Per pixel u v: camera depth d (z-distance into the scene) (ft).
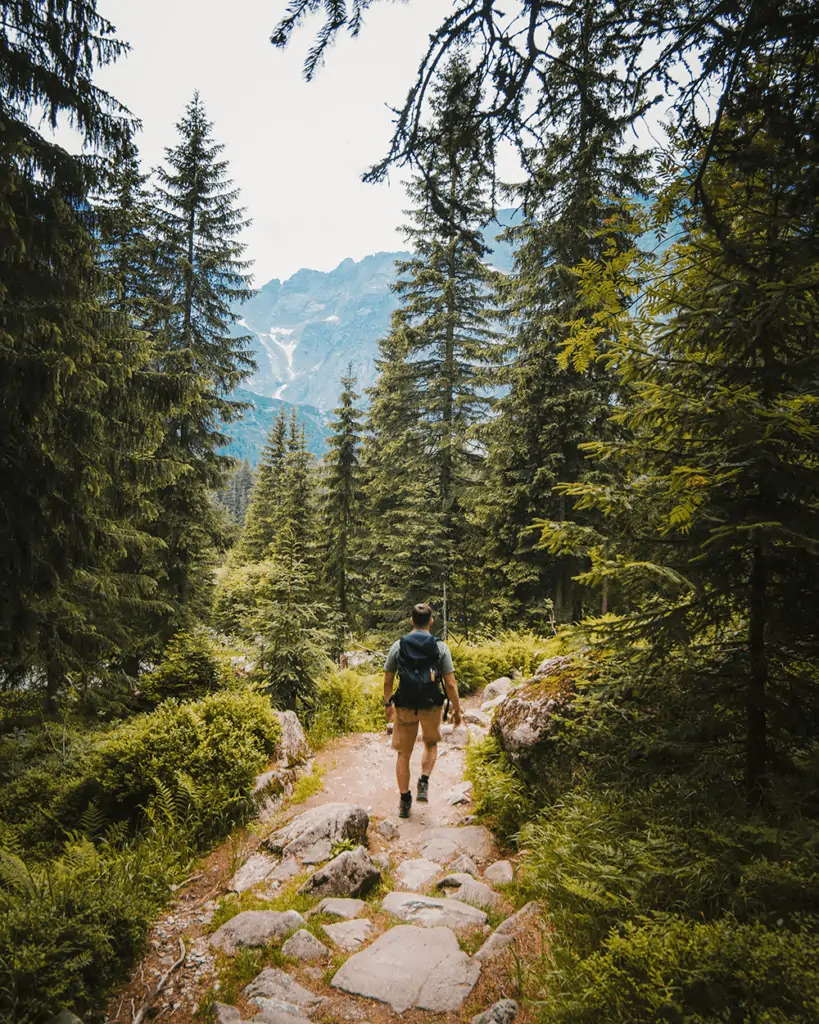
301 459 77.71
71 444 18.84
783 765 9.81
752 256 7.32
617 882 9.19
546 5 6.55
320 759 22.41
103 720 27.50
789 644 9.92
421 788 17.90
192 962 10.43
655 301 10.05
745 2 5.80
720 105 6.16
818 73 6.11
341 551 65.92
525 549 43.37
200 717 19.30
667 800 10.87
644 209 9.67
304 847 14.40
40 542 17.33
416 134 7.75
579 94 7.25
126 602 30.78
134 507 24.85
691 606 10.27
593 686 12.91
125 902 11.26
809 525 8.76
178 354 44.98
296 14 6.50
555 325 38.40
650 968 6.89
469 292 59.88
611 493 10.77
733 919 7.53
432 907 11.91
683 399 9.65
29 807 18.60
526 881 11.98
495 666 38.50
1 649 17.76
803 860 7.48
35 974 8.90
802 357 8.95
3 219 14.93
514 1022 8.17
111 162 18.30
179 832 15.37
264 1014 8.82
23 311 16.52
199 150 50.14
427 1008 8.87
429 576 56.29
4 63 15.28
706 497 9.37
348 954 10.48
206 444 49.08
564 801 13.29
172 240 48.19
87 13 15.79
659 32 6.47
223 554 54.60
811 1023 5.54
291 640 26.73
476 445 56.34
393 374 65.31
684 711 11.06
